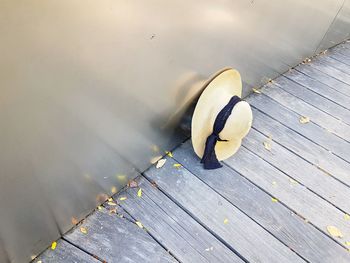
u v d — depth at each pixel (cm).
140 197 124
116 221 116
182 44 111
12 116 73
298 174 141
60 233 109
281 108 177
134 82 101
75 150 94
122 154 115
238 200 127
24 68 69
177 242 112
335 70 217
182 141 146
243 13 134
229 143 141
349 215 128
